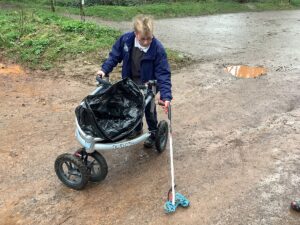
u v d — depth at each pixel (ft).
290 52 17.67
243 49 18.07
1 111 10.60
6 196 7.16
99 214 6.71
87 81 12.90
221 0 35.29
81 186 7.16
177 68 14.55
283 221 6.58
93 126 6.75
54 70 13.79
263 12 32.12
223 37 20.77
